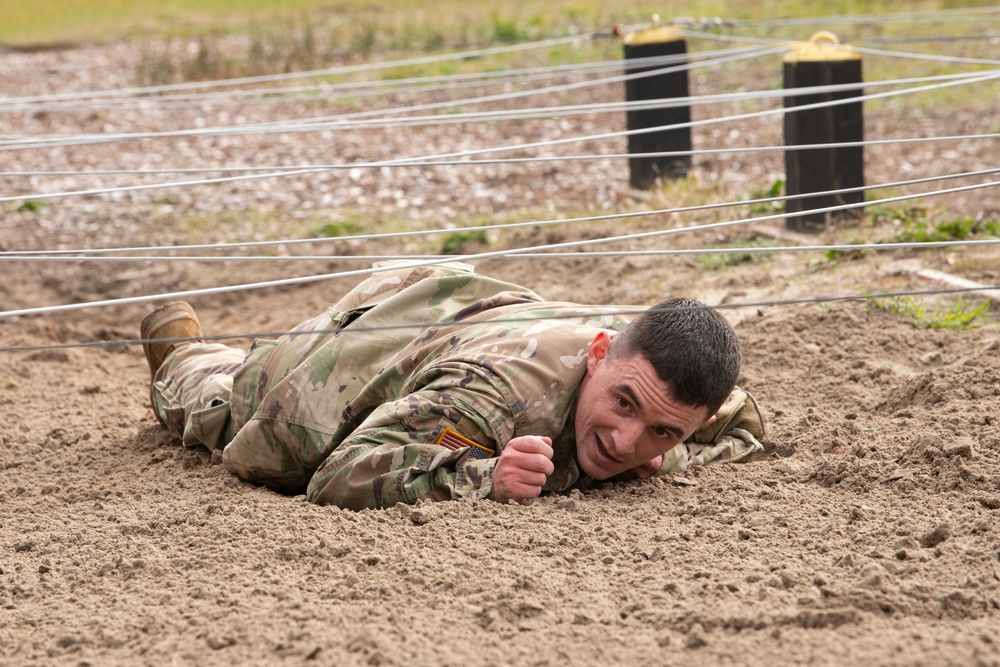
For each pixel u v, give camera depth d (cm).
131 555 884
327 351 1073
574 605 768
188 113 3872
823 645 701
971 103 3130
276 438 1075
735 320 1627
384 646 711
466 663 699
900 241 1838
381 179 2866
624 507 959
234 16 6456
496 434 950
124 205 2753
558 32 4847
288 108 3869
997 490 944
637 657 701
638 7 5350
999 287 999
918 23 4184
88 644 746
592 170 2816
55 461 1238
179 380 1272
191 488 1083
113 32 6009
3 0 7125
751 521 917
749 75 3738
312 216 2586
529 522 902
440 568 823
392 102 3834
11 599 823
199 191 2861
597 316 1049
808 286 1727
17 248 2447
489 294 1119
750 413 1130
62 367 1694
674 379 889
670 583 786
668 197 2280
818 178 1997
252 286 915
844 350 1446
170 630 755
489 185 2750
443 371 990
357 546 866
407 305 1096
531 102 3684
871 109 3197
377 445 961
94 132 3662
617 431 926
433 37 4931
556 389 963
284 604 774
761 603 751
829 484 1019
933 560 813
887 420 1160
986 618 731
